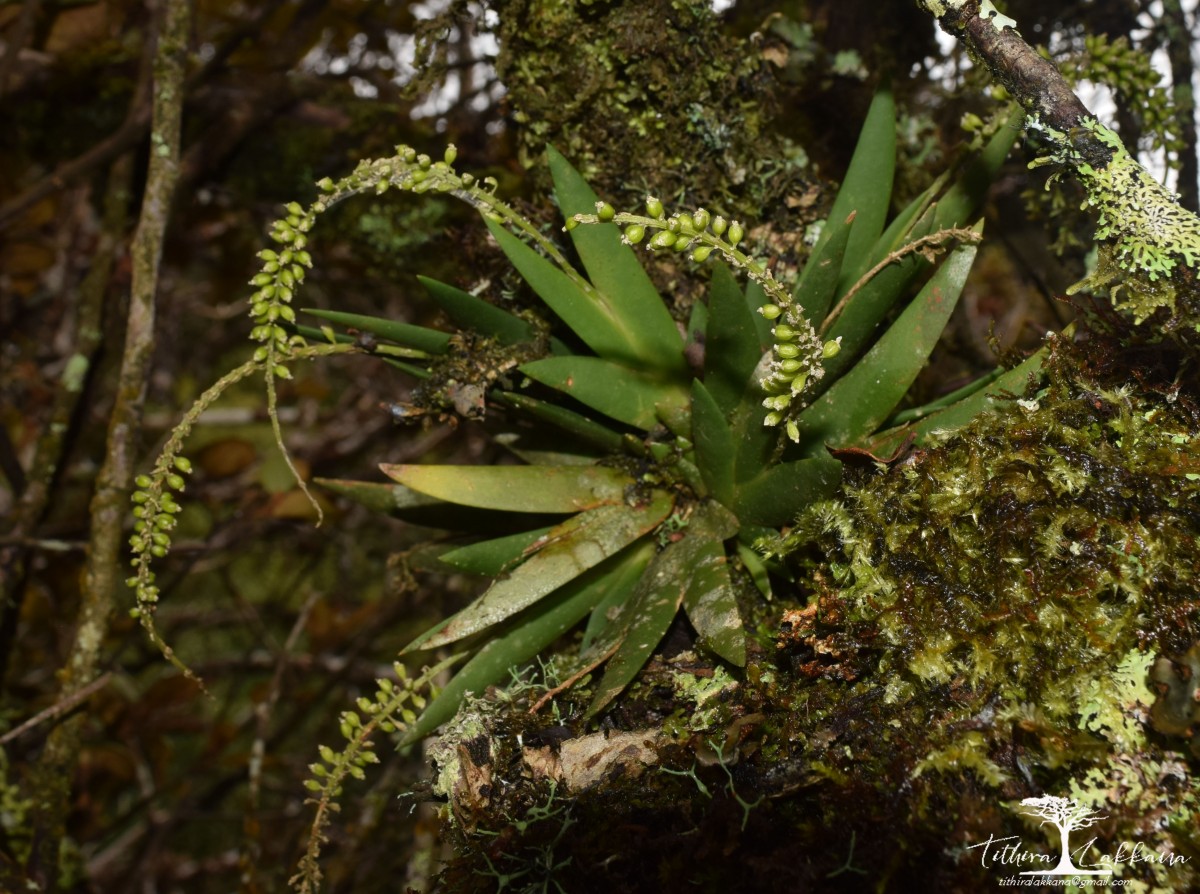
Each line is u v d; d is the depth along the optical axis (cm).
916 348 30
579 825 28
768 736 28
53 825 41
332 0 58
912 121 40
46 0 53
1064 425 28
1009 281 61
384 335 31
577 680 30
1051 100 27
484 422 34
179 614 82
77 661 40
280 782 76
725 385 30
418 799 30
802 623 28
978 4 28
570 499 32
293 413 79
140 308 39
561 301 31
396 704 30
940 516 27
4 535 46
